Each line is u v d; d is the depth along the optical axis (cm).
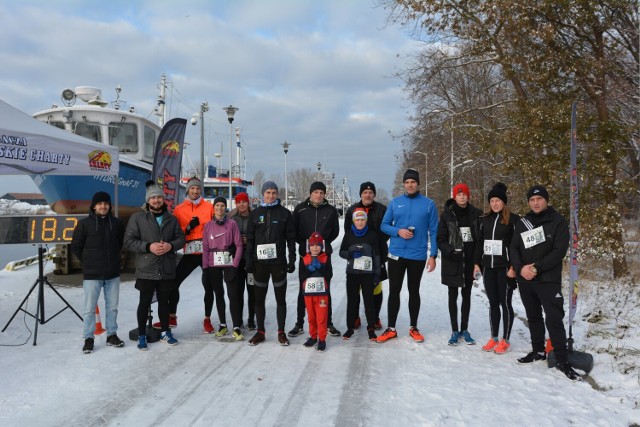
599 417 359
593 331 596
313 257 533
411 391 414
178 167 843
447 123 1609
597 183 1042
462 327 568
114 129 1144
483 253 534
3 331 600
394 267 571
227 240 575
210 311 615
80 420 360
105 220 535
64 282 1012
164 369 471
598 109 1070
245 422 358
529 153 1082
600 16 1045
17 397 400
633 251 1193
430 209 563
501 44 1105
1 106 559
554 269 458
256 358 507
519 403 386
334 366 482
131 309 755
